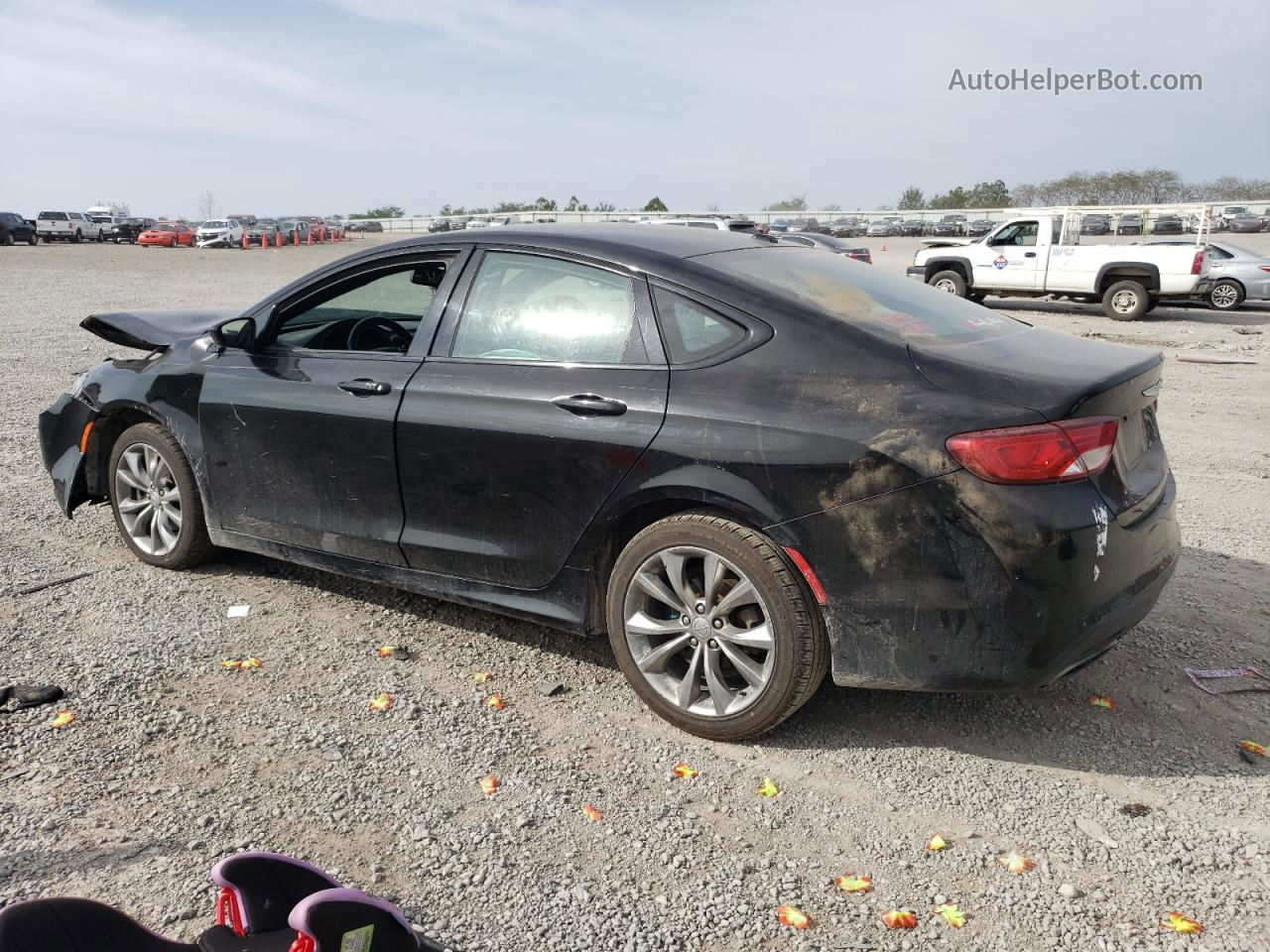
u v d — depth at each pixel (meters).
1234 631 4.16
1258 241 42.06
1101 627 2.97
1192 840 2.79
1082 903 2.54
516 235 3.83
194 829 2.82
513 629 4.23
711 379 3.24
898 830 2.86
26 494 6.13
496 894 2.57
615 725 3.45
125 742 3.28
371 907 2.06
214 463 4.46
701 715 3.34
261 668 3.83
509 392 3.58
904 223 68.50
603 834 2.83
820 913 2.52
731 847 2.78
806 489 3.01
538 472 3.50
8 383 9.91
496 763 3.20
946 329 3.40
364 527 4.04
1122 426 3.15
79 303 18.53
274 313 4.37
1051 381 2.98
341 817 2.89
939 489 2.88
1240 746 3.29
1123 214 18.75
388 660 3.92
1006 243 19.05
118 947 2.02
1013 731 3.40
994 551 2.86
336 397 4.00
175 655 3.93
